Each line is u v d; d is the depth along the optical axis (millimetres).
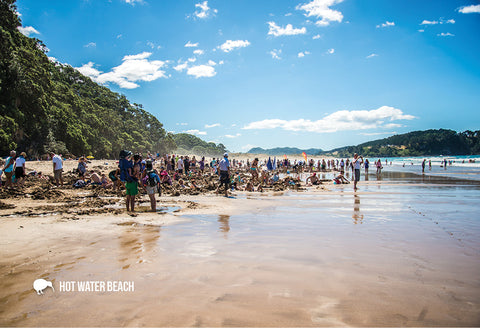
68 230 6004
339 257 4328
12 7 40875
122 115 123312
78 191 13180
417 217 7621
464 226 6508
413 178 25625
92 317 2684
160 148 143375
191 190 14656
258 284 3371
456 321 2592
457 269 3852
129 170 8500
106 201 10484
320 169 41844
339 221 7090
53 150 45344
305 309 2799
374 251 4633
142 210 8805
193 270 3809
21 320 2641
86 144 58531
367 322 2570
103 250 4668
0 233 5676
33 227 6227
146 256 4379
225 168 13016
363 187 17172
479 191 14664
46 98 48312
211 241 5223
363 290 3213
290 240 5293
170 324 2553
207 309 2809
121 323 2582
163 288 3273
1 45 35531
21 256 4363
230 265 3990
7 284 3383
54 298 3047
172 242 5148
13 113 36750
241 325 2529
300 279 3510
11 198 10461
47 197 10859
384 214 8094
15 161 13305
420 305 2881
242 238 5438
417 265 4000
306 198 11938
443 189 15812
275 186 17000
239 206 9641
